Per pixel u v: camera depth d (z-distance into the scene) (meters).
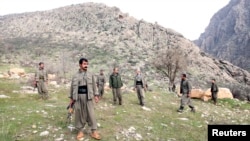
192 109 14.70
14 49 97.31
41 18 148.38
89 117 8.26
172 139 9.38
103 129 9.46
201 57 100.44
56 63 72.44
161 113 13.47
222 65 103.69
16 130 8.74
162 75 64.56
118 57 87.81
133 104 15.10
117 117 11.38
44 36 123.00
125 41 108.06
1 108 11.58
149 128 10.23
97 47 102.00
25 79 24.91
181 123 11.72
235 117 14.59
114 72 14.61
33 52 92.06
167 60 47.12
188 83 14.46
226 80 86.94
